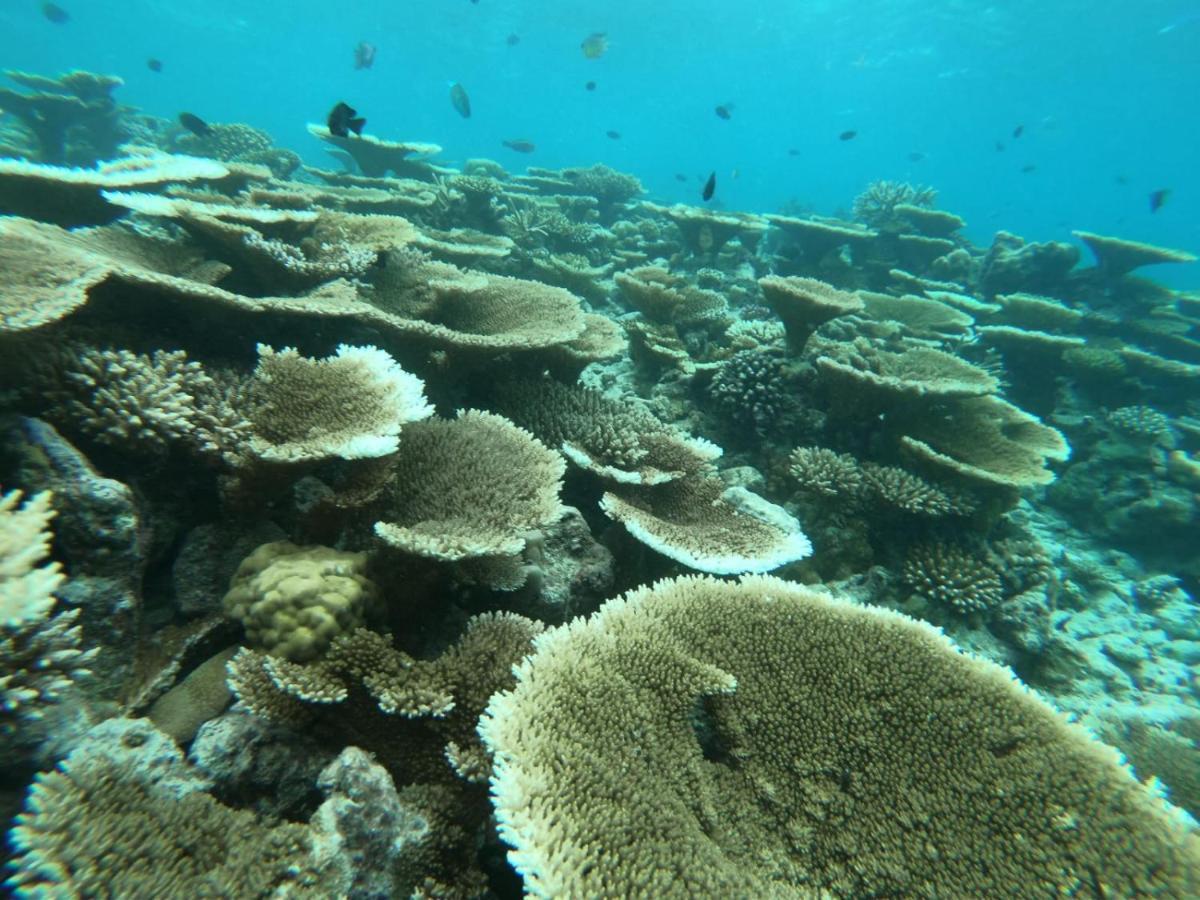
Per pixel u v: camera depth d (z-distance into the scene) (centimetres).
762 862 305
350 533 402
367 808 269
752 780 331
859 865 308
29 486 300
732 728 342
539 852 232
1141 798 298
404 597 374
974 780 321
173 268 547
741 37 6775
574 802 261
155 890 220
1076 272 1667
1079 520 1144
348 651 314
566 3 5788
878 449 805
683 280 1187
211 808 256
